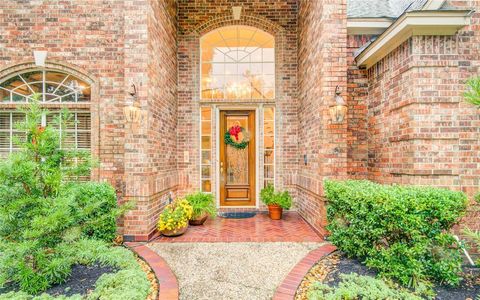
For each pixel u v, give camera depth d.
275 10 6.29
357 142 4.90
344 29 4.23
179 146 6.24
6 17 5.16
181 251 3.80
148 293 2.70
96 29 5.16
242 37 6.46
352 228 3.29
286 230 4.75
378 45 4.17
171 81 5.73
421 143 3.56
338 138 4.22
